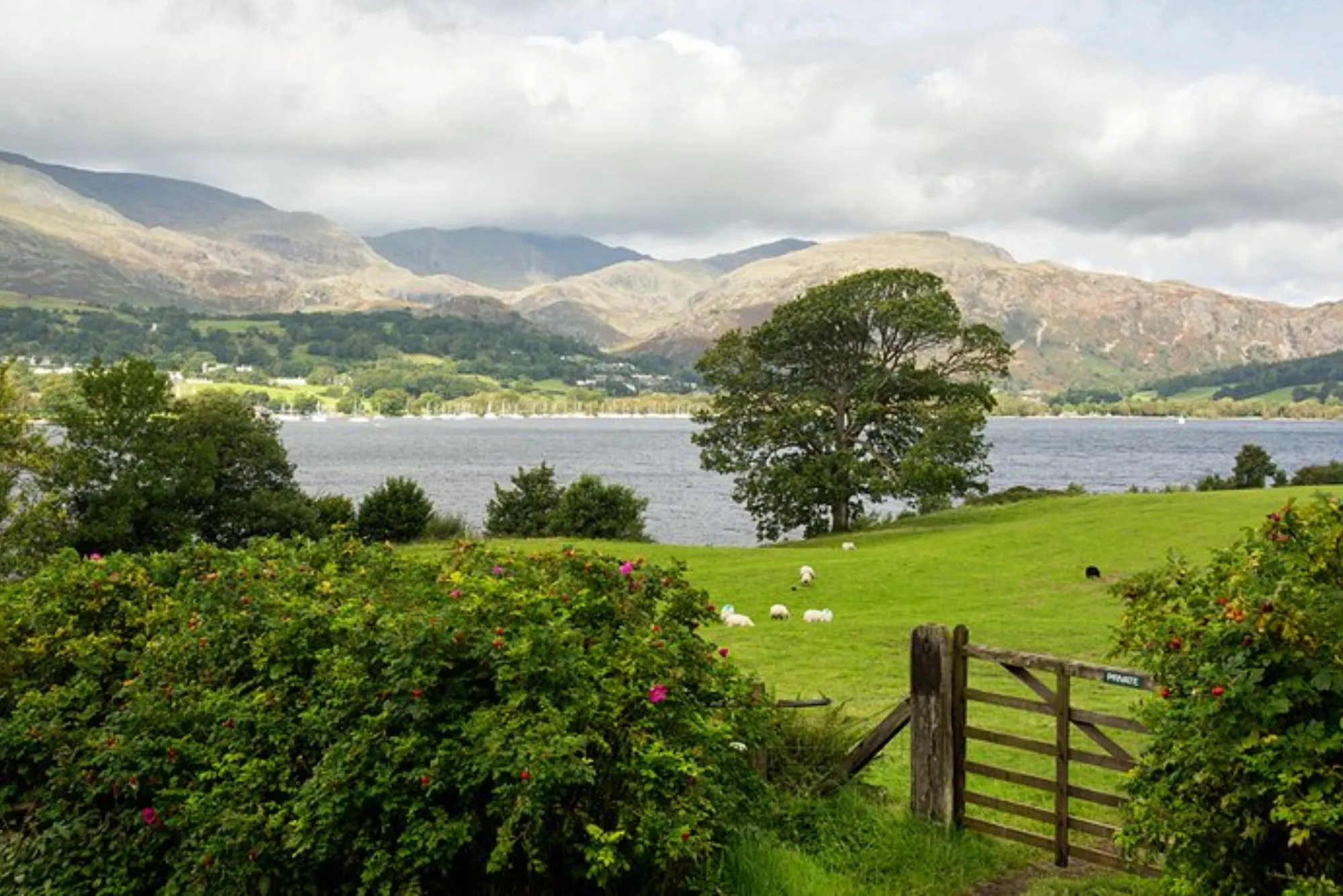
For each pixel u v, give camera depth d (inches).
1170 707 249.1
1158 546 1488.7
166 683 336.8
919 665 383.9
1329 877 219.5
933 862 350.6
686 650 335.3
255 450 2186.3
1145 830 257.9
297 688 314.7
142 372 1920.5
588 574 372.2
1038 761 548.7
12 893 311.1
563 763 258.7
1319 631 217.3
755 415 2370.8
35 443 1382.9
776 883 315.3
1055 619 1052.5
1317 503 242.4
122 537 1833.2
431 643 283.3
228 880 284.7
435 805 280.1
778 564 1566.2
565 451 7751.0
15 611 390.3
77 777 323.3
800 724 424.5
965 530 1892.2
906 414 2233.0
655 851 274.2
